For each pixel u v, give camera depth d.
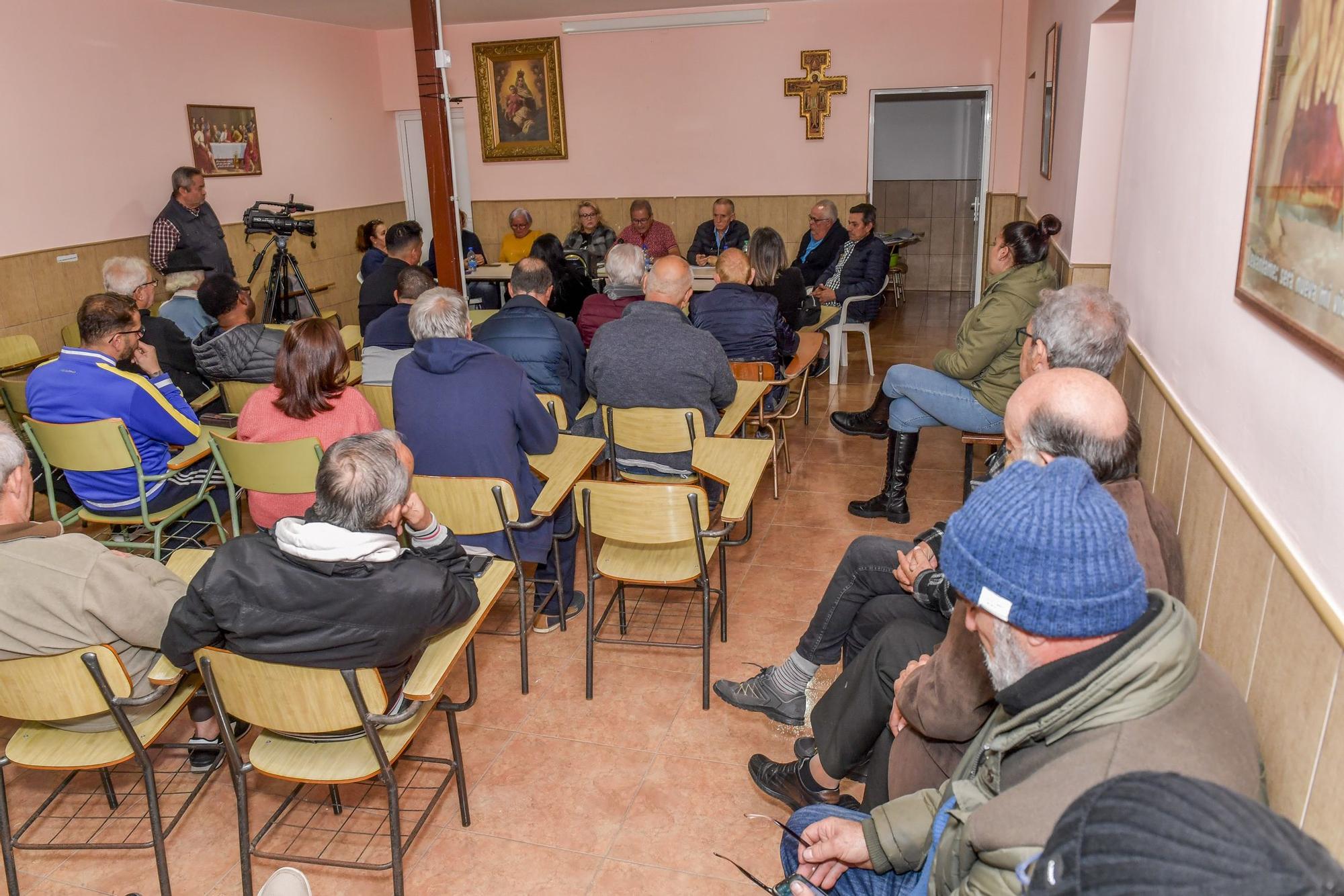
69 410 3.04
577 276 5.60
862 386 6.09
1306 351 1.25
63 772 2.49
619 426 3.18
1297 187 1.27
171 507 3.22
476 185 9.02
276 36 7.59
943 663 1.49
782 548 3.70
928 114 9.73
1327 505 1.16
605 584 3.45
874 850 1.35
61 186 5.75
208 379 4.07
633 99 8.40
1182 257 2.01
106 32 6.02
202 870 2.13
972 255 10.03
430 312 2.77
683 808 2.28
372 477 1.77
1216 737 0.94
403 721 1.79
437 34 5.28
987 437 3.63
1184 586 1.84
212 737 2.28
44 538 1.84
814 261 6.48
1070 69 4.18
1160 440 2.16
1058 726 0.97
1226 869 0.52
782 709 2.45
